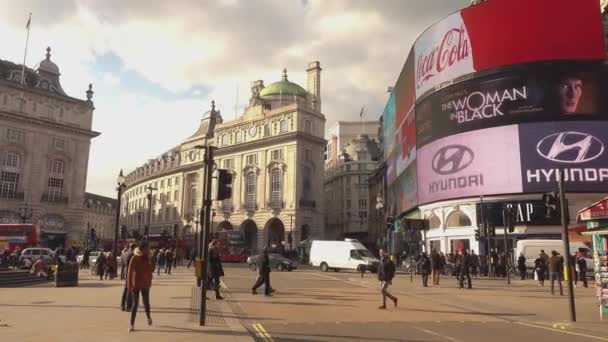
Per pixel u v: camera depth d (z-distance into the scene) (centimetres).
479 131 3791
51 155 6550
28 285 2209
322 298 1752
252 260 3947
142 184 10850
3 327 996
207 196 1126
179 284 2261
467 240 3831
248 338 899
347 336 989
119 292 1812
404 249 5088
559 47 3641
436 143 4125
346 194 10125
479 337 1003
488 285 2492
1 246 4272
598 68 3575
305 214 6950
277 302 1603
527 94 3644
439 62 4191
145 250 1015
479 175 3741
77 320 1100
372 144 10594
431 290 2170
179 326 1032
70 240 6569
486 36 3862
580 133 3506
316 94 8000
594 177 3438
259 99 7838
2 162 6116
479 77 3844
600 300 1348
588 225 1430
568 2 3681
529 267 3172
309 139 7188
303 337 973
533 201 3575
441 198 4012
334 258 3778
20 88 6331
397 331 1062
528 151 3575
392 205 6059
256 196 7344
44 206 6391
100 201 13912
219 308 1396
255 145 7494
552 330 1115
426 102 4316
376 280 2777
